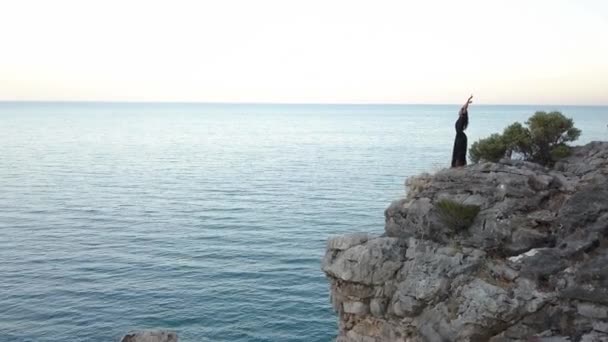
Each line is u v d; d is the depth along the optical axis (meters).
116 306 45.72
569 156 22.69
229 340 39.66
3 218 77.44
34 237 67.50
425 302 17.03
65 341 39.41
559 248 15.91
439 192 19.97
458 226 18.14
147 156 164.25
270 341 39.50
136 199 93.38
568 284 14.86
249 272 54.22
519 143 23.75
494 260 16.89
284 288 49.84
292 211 81.81
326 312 44.62
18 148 180.38
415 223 19.42
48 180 113.25
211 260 58.31
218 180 115.25
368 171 124.50
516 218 17.58
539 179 18.72
